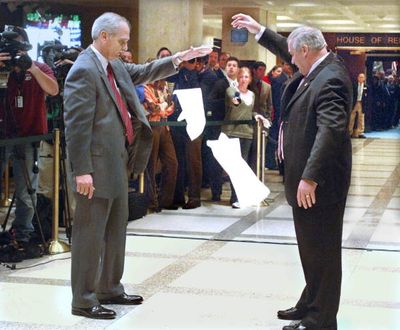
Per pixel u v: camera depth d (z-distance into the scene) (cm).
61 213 709
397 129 2431
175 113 876
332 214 421
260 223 801
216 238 717
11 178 831
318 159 401
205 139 909
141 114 488
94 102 459
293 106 427
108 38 470
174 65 503
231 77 894
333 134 402
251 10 1480
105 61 474
